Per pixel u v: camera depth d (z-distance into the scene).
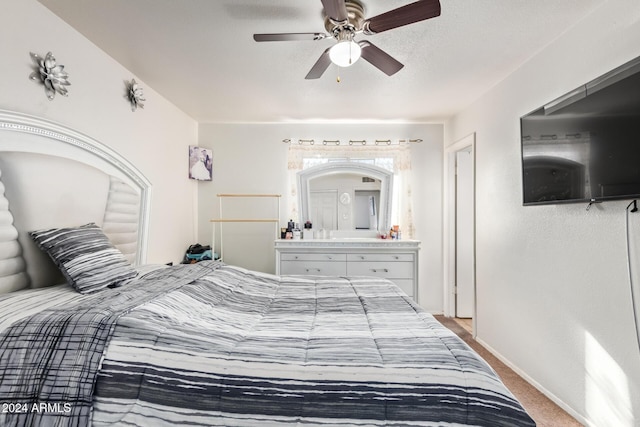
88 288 1.62
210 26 1.93
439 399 1.05
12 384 1.13
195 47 2.17
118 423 1.10
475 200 3.16
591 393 1.82
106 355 1.16
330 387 1.08
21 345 1.17
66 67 1.91
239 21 1.88
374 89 2.90
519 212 2.47
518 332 2.49
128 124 2.53
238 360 1.16
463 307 3.89
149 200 2.66
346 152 3.97
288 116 3.72
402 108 3.44
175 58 2.32
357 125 4.00
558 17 1.83
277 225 3.97
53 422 1.10
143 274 2.06
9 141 1.57
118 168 2.33
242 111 3.54
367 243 3.54
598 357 1.77
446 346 1.27
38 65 1.72
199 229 3.99
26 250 1.62
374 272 3.55
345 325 1.51
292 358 1.17
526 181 2.26
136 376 1.13
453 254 3.90
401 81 2.72
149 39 2.07
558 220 2.06
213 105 3.33
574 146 1.83
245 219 3.99
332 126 4.00
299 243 3.57
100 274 1.71
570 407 1.97
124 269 1.86
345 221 3.99
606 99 1.62
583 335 1.87
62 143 1.87
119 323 1.22
